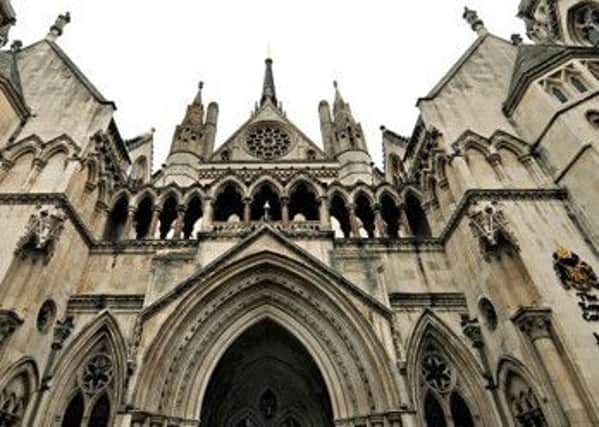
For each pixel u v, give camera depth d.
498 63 29.58
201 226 24.84
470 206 21.92
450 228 23.66
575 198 21.41
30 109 25.77
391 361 17.98
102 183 26.33
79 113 26.45
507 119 26.34
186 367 18.92
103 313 20.66
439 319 21.00
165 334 18.77
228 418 23.34
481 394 19.00
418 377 19.47
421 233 28.55
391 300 21.58
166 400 17.84
